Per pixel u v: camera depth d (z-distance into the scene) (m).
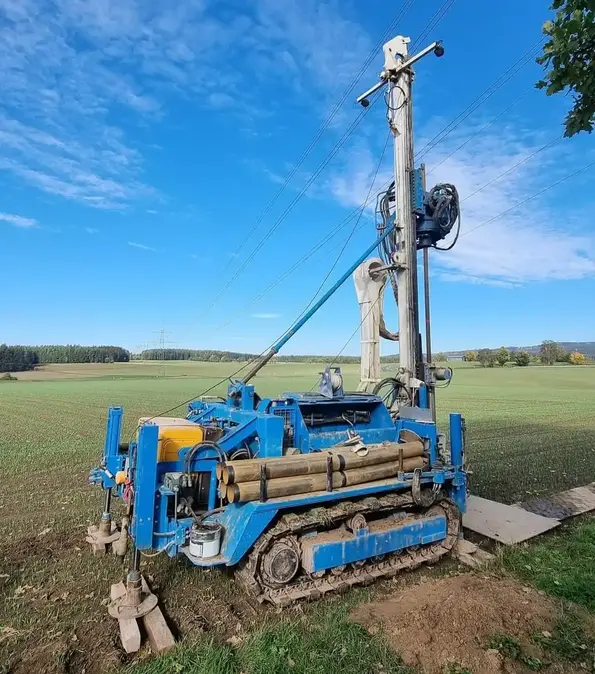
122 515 7.07
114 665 3.51
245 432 5.02
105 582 4.84
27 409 24.55
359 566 4.92
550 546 5.97
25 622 4.09
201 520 4.58
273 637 3.77
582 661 3.54
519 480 9.50
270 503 4.37
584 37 3.65
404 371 6.79
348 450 5.15
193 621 4.09
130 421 19.12
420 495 5.31
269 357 6.00
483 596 4.34
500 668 3.40
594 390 42.06
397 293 7.04
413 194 7.16
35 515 7.08
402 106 7.28
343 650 3.59
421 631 3.81
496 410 24.77
